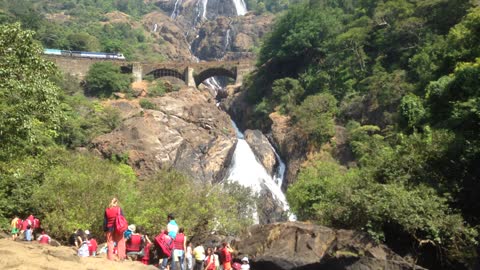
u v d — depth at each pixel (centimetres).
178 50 14788
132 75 8862
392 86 5503
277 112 7056
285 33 7906
